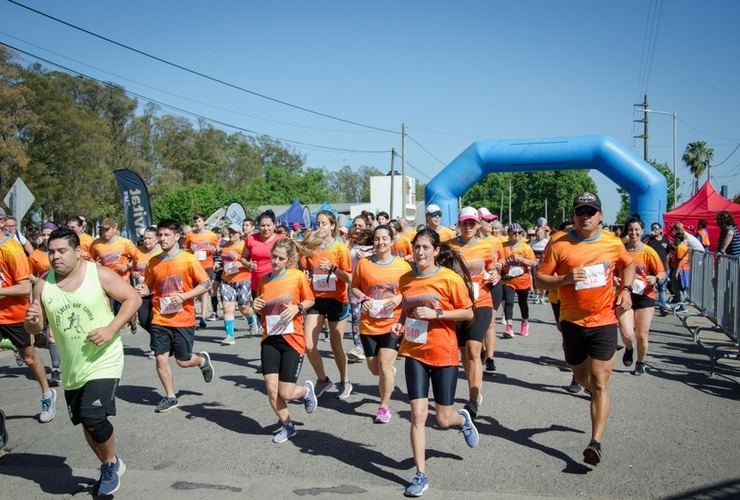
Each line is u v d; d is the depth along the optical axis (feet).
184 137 213.66
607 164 58.39
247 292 34.55
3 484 14.98
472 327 19.10
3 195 123.44
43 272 27.58
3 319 19.19
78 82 166.61
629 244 24.73
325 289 21.89
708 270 38.19
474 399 19.45
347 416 20.08
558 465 15.55
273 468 15.62
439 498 13.69
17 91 115.44
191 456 16.56
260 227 29.40
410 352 14.73
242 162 249.96
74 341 13.82
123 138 178.50
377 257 19.62
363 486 14.44
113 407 14.05
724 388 23.08
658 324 39.83
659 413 19.86
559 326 16.85
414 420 14.20
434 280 14.71
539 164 60.39
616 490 13.98
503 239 35.27
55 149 132.36
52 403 20.22
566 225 25.62
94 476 15.43
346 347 33.09
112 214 159.02
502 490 14.07
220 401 22.12
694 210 71.05
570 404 21.20
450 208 62.13
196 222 41.01
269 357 17.47
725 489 13.92
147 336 37.45
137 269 30.17
